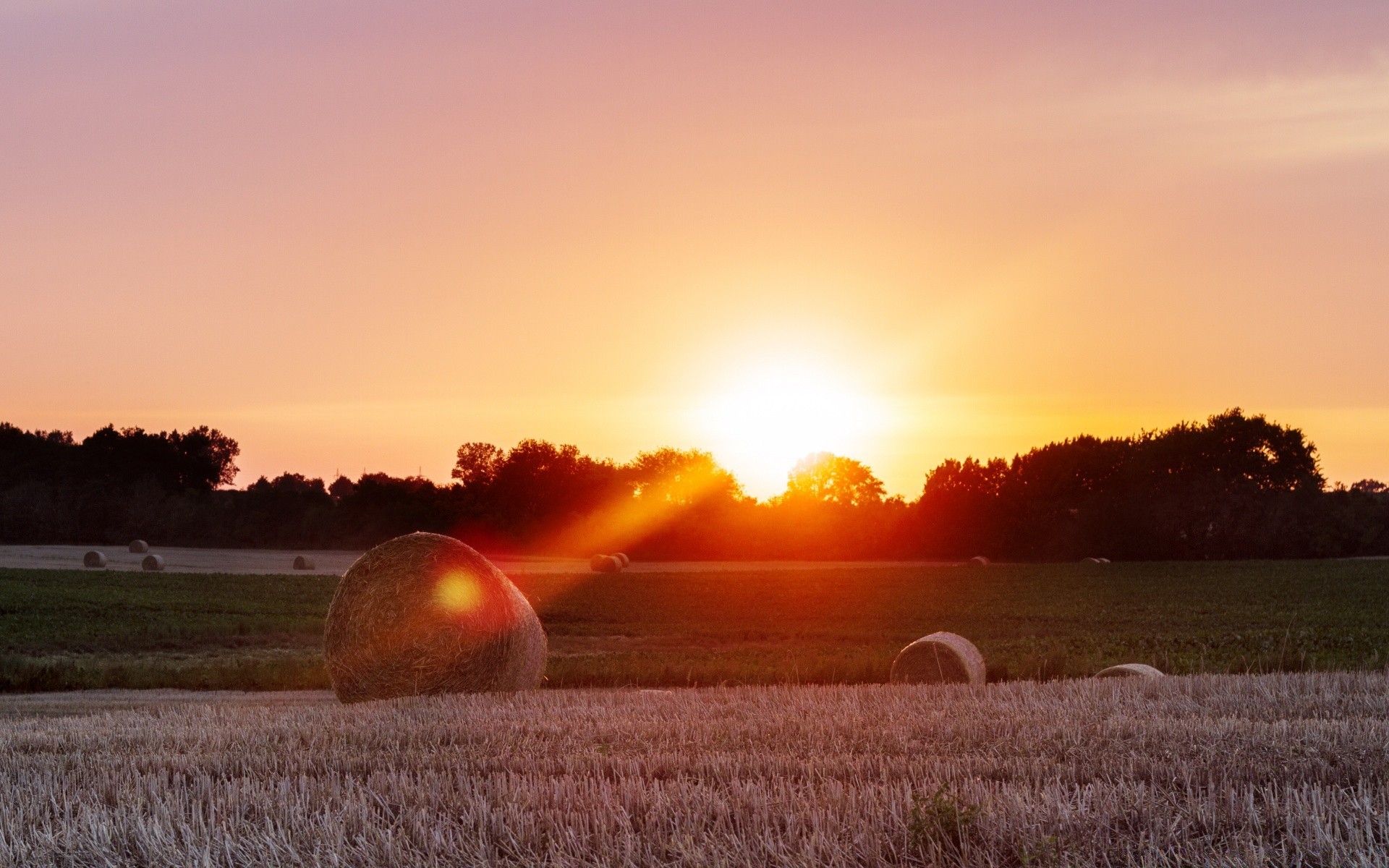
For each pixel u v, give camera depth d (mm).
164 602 40188
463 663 16391
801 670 18859
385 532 93312
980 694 11867
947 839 5629
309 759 8344
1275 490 87375
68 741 9539
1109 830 5777
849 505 96938
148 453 106875
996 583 56844
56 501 91062
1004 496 92375
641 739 8906
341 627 16703
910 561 91250
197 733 9867
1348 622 33688
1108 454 93375
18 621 32344
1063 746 7969
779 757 7812
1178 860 5281
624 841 5781
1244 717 9547
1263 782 6703
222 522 92000
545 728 9625
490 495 99250
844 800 6328
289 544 91875
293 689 19422
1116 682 12781
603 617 38156
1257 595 47031
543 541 94938
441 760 8203
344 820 6348
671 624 35812
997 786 6664
